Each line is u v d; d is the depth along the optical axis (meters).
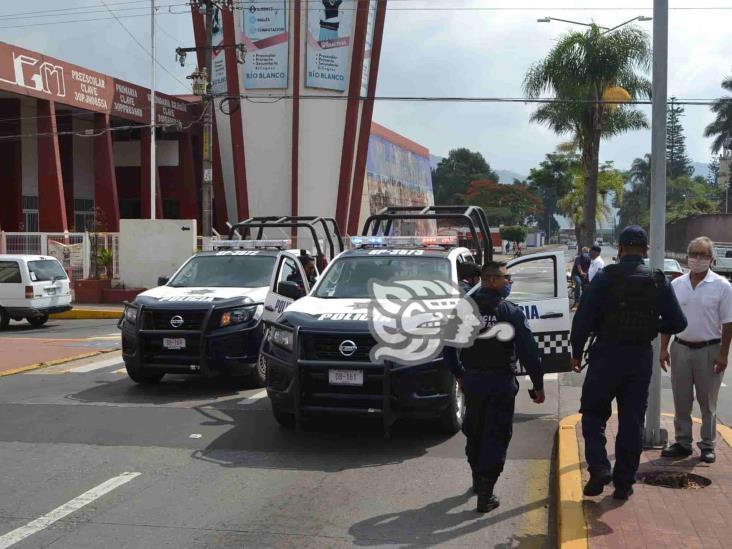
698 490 6.05
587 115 32.62
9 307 20.20
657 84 7.22
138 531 5.63
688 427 6.98
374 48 39.12
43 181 30.39
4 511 6.05
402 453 7.77
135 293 26.11
